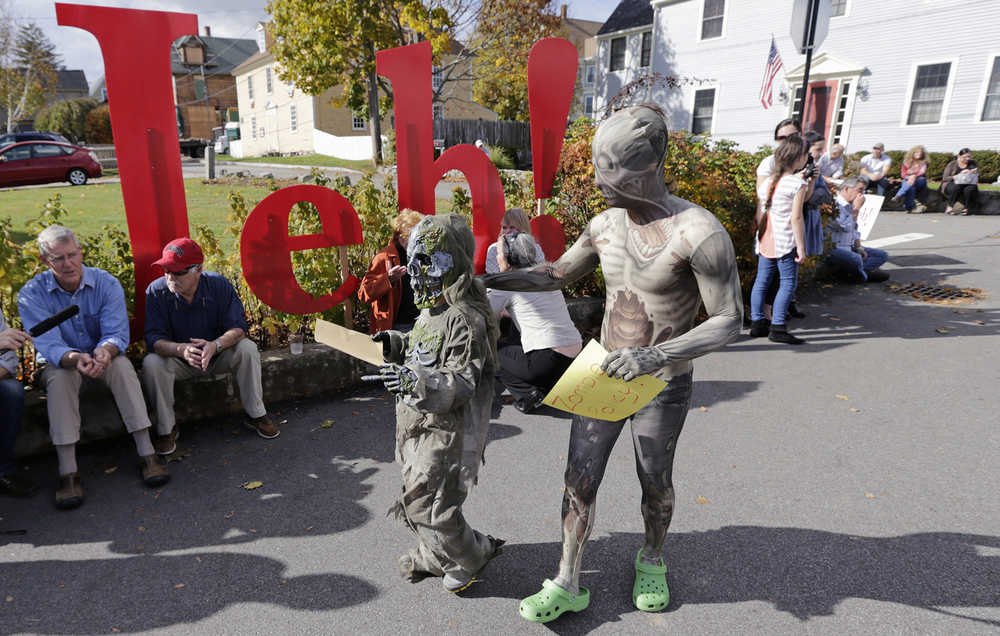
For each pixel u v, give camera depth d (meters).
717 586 2.53
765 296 5.80
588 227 2.27
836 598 2.45
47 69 48.81
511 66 25.84
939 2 15.67
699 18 21.16
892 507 3.08
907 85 16.66
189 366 3.67
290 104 37.44
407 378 1.85
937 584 2.52
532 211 6.07
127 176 3.56
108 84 3.41
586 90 39.22
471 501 3.15
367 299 4.34
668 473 2.29
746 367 5.07
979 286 7.48
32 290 3.19
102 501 3.13
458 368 1.98
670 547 2.78
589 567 2.65
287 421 4.05
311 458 3.58
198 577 2.58
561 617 2.37
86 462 3.51
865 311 6.62
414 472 2.15
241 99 45.25
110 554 2.72
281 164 27.95
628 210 2.03
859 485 3.29
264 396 4.24
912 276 8.09
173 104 3.64
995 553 2.71
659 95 22.98
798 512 3.04
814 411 4.22
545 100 5.25
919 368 5.00
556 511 3.07
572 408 1.89
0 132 55.12
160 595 2.47
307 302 4.36
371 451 3.67
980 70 15.27
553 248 5.78
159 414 3.46
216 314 3.67
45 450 3.57
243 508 3.08
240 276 4.73
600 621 2.35
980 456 3.59
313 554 2.74
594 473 2.24
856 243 7.86
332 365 4.45
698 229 1.89
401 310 4.50
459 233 1.99
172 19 3.54
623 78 26.45
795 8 7.20
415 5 20.81
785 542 2.81
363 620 2.35
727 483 3.31
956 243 10.06
